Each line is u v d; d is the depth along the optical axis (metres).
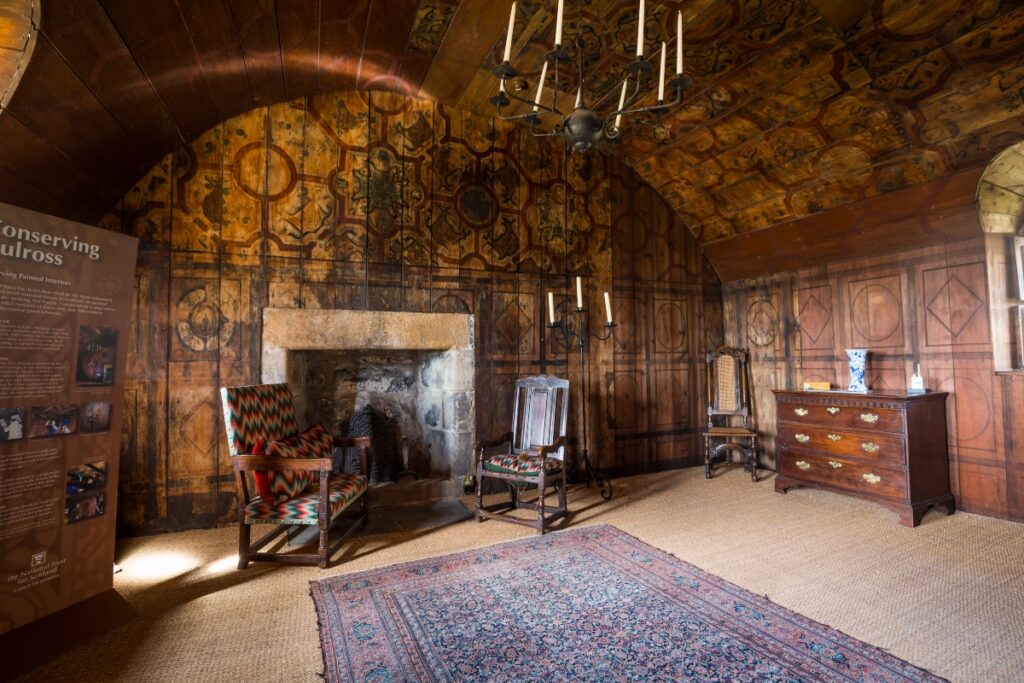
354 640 1.99
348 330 3.74
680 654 1.89
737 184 4.57
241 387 2.90
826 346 4.63
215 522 3.40
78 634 1.99
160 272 3.30
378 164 3.90
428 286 4.05
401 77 3.71
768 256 5.00
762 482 4.62
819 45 3.10
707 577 2.57
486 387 4.25
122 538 3.19
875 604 2.29
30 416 1.94
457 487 4.09
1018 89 2.81
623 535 3.20
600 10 2.92
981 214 3.51
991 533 3.22
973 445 3.64
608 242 4.87
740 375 5.11
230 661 1.86
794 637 2.01
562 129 2.16
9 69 1.86
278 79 3.29
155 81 2.57
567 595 2.38
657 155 4.70
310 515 2.75
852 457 3.74
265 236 3.56
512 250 4.40
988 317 3.57
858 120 3.48
